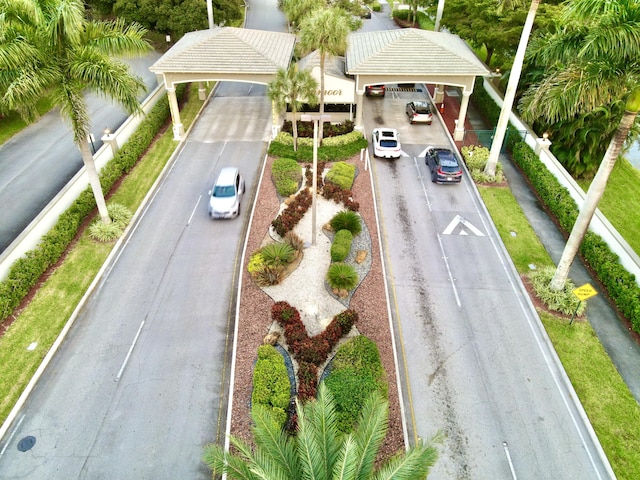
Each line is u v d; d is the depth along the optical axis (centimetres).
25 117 1925
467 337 1788
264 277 1988
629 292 1830
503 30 3350
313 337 1711
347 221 2284
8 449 1398
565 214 2330
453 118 3594
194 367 1658
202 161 2939
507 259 2177
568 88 1620
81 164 2816
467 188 2716
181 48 3161
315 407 1044
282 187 2591
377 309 1889
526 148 2875
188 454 1391
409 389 1589
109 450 1400
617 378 1633
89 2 4478
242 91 4025
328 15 2702
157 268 2095
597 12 1527
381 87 3872
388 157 2939
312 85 2784
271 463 941
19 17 1780
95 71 1850
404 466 905
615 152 1616
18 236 2084
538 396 1574
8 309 1797
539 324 1839
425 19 5769
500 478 1341
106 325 1814
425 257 2183
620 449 1414
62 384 1591
